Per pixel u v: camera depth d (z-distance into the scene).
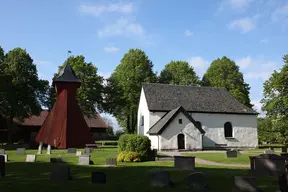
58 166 13.60
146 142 24.08
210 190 11.39
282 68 35.50
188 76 66.06
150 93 42.84
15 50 44.16
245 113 42.81
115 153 28.72
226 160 23.42
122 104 53.97
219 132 41.25
